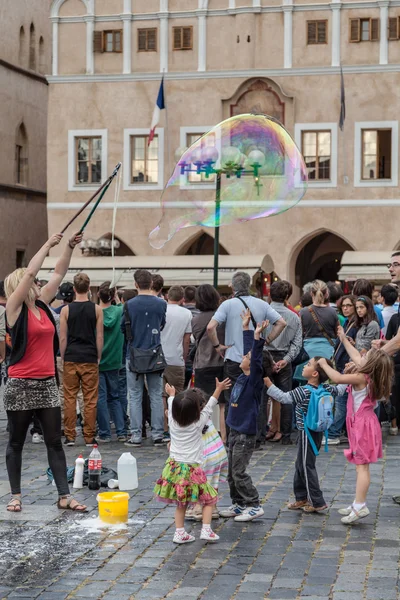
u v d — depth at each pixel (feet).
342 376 32.22
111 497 32.83
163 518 32.94
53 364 34.42
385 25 121.39
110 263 122.31
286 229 125.08
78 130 128.57
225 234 126.52
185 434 30.01
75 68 128.47
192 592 25.16
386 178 122.21
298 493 34.04
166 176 126.72
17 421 33.94
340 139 122.62
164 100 126.11
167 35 126.21
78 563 27.71
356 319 49.39
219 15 124.98
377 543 29.55
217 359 44.39
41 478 39.88
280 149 52.08
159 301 48.85
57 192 129.29
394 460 44.24
